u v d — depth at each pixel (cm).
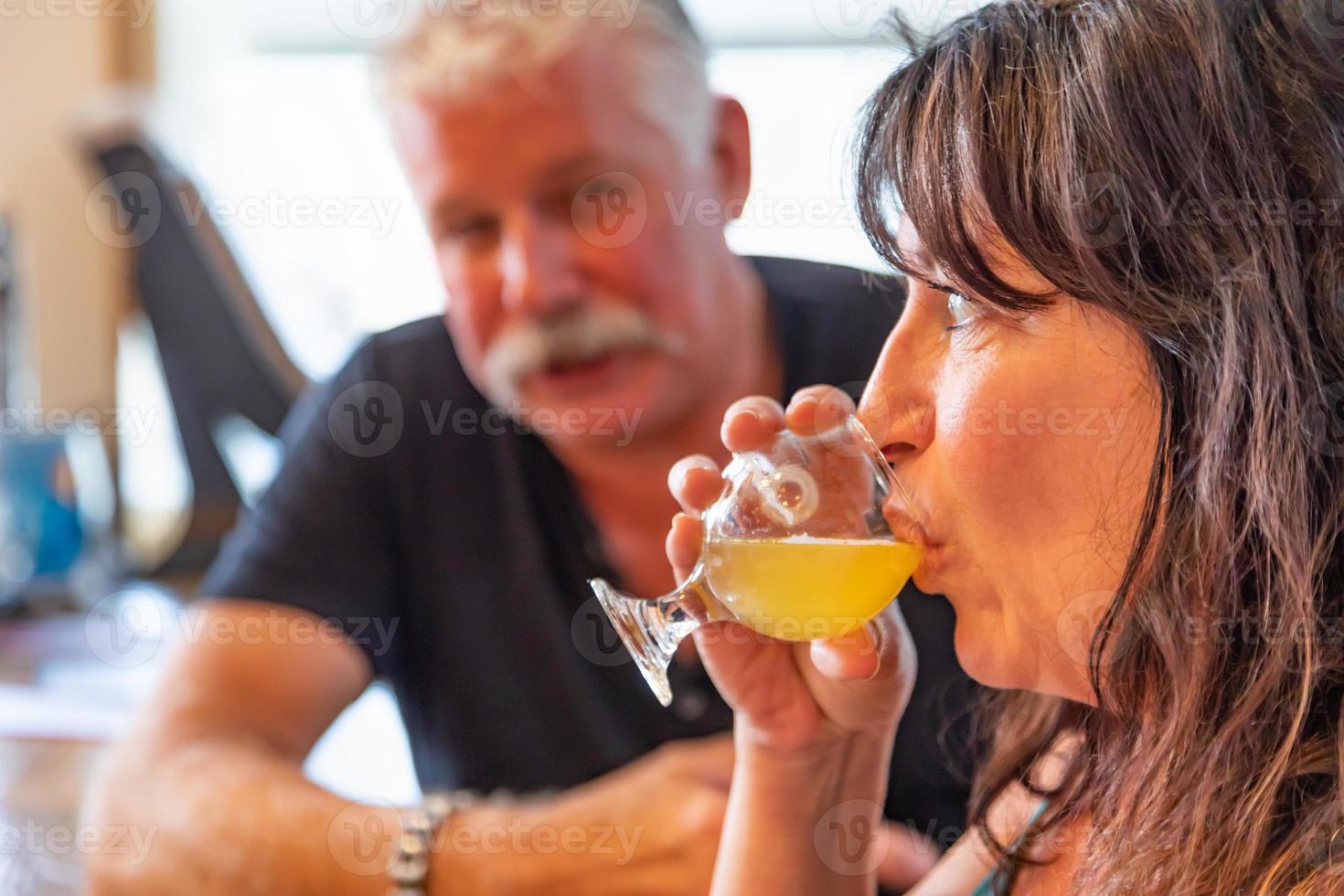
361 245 317
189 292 263
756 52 312
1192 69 68
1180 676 70
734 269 147
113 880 128
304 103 356
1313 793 68
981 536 76
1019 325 72
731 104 152
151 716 143
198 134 353
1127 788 75
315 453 153
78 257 346
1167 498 69
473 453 151
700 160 143
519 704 151
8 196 343
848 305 151
